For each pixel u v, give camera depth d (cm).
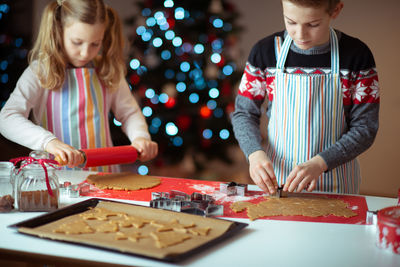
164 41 321
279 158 169
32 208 119
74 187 134
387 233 99
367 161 396
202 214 118
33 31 421
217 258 92
